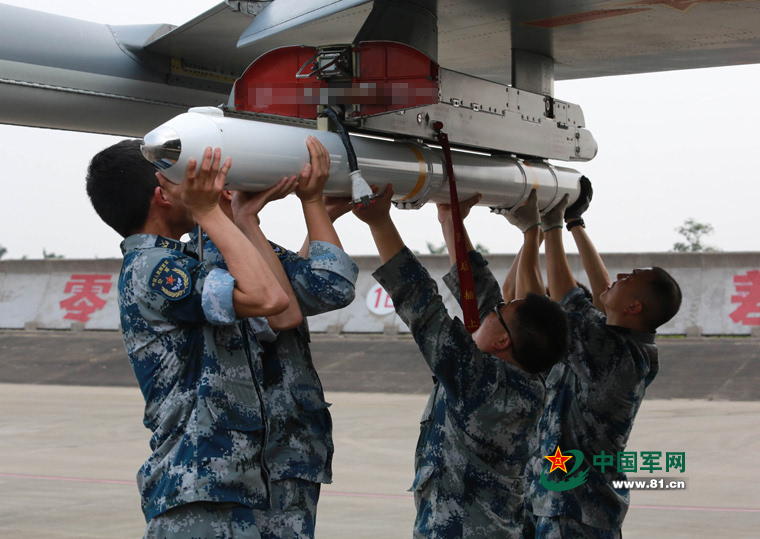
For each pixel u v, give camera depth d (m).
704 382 14.02
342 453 9.26
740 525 6.02
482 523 2.54
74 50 3.06
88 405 13.66
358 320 18.92
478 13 2.77
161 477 2.03
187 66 3.36
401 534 5.83
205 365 2.06
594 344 2.96
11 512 6.56
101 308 21.03
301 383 2.36
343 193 2.37
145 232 2.22
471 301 2.60
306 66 2.34
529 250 3.26
